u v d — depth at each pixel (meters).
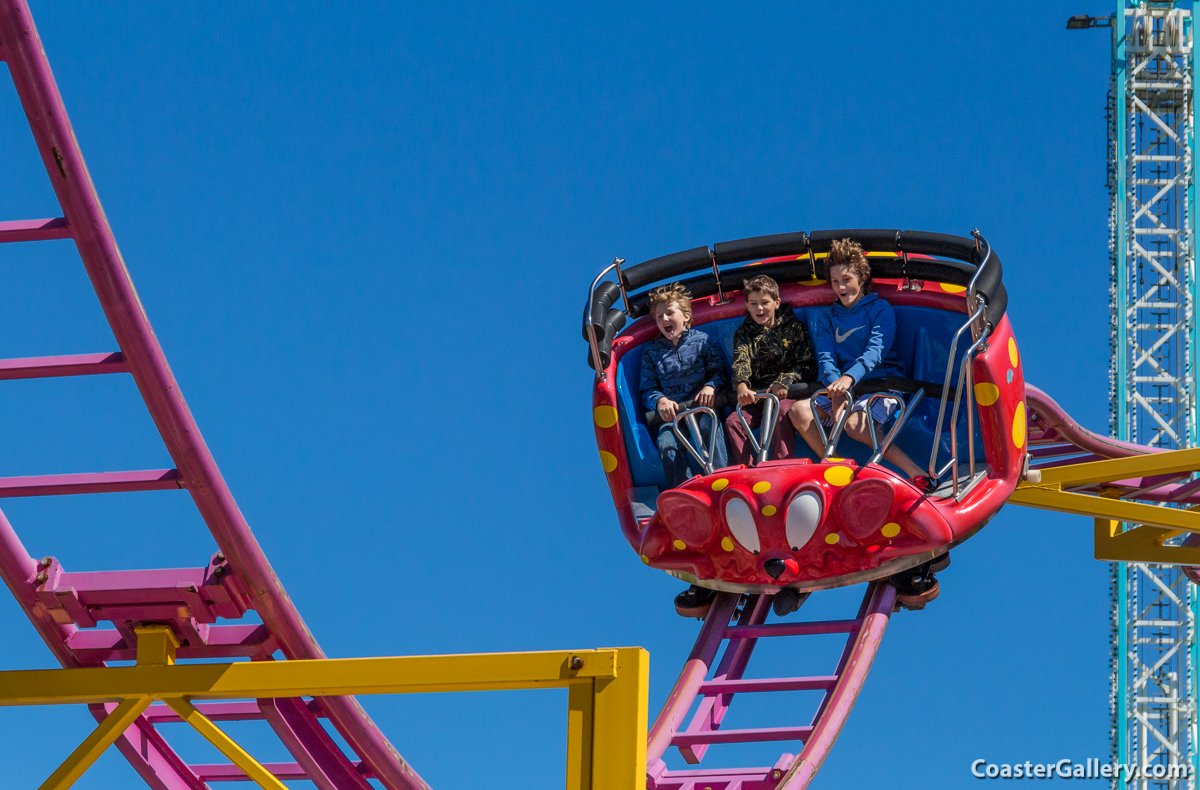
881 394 12.94
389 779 12.32
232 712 11.91
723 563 12.80
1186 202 70.19
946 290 14.50
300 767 12.55
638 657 8.35
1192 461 16.53
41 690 9.57
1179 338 70.00
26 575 10.25
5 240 9.05
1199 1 70.94
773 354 14.44
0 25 8.35
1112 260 70.31
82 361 9.39
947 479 13.77
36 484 9.92
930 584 13.77
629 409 14.67
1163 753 66.50
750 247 15.09
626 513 14.09
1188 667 66.69
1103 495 18.59
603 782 8.09
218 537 10.02
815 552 12.46
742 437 13.91
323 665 9.03
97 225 8.89
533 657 8.50
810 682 13.16
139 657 10.40
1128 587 67.81
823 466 12.37
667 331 14.78
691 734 12.85
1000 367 13.12
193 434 9.62
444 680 8.67
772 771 12.11
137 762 11.96
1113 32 72.06
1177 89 71.00
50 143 8.62
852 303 14.48
